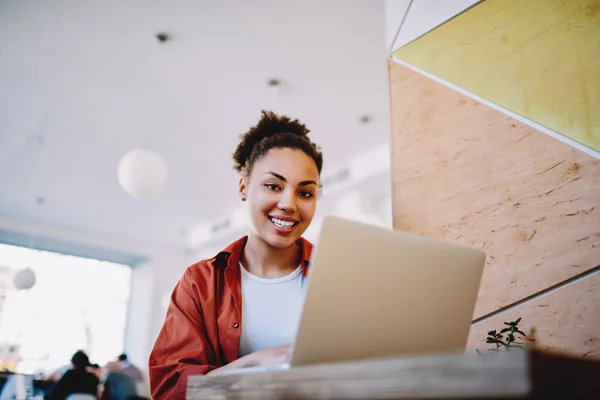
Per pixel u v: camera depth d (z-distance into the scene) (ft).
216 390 3.22
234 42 14.83
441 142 7.06
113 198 25.89
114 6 13.42
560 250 5.56
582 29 5.83
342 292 3.19
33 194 25.21
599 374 1.87
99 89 16.99
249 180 5.59
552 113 5.93
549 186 5.81
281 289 5.34
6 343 29.45
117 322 33.30
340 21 13.80
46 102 17.66
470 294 3.73
